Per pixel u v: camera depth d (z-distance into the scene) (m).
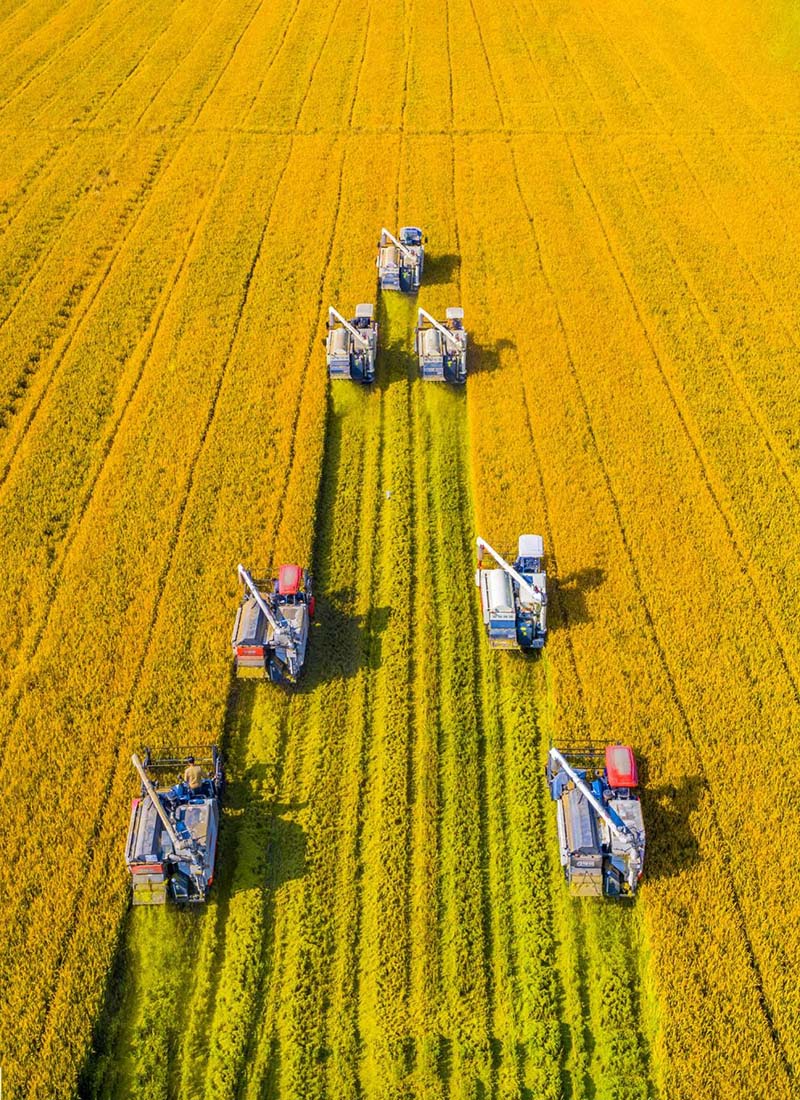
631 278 35.69
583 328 33.06
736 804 19.66
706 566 24.78
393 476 27.78
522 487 26.94
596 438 28.81
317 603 24.11
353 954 17.67
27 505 26.70
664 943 17.48
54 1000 16.97
